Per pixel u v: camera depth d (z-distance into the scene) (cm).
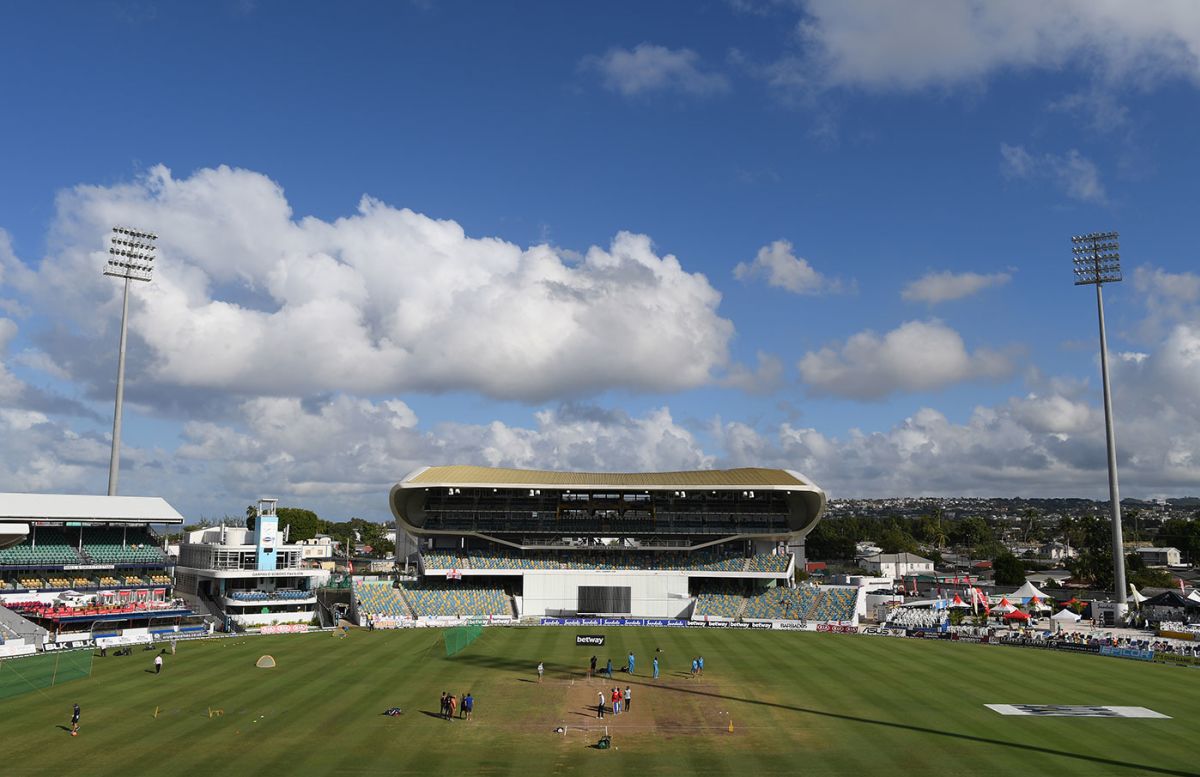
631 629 10344
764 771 4325
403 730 5106
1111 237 12044
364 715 5491
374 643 8906
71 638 8500
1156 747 4772
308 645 8738
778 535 12838
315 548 18500
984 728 5203
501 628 10350
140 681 6619
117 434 12231
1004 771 4316
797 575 15838
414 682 6625
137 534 11831
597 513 13200
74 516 10738
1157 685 6631
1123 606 10712
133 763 4406
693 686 6531
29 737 4900
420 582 12350
